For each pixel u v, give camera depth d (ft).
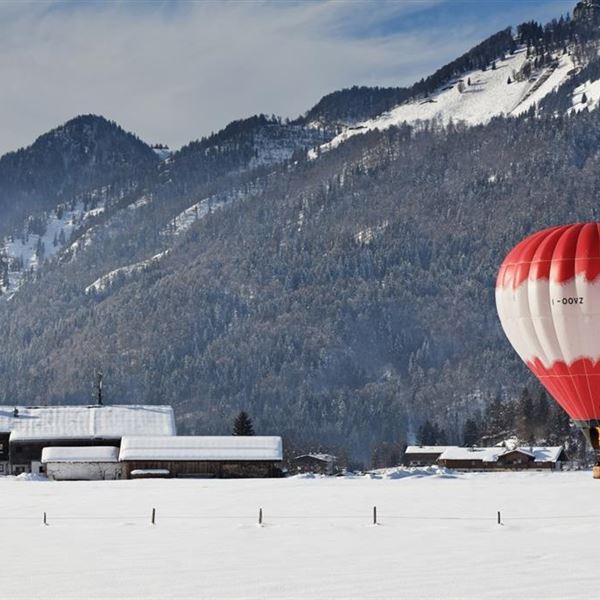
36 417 629.92
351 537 254.06
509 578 196.34
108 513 321.11
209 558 223.51
